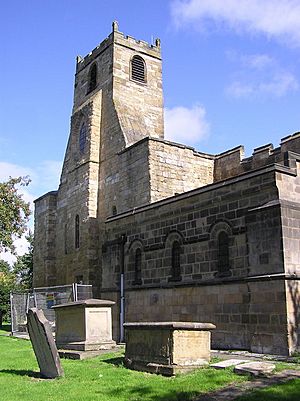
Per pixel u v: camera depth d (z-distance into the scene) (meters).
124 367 15.59
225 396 11.20
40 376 14.65
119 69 38.41
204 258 21.52
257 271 18.44
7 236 41.44
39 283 43.53
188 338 14.43
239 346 19.03
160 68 41.25
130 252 27.11
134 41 40.06
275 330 17.38
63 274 39.72
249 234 19.02
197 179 32.66
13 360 18.77
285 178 18.72
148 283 25.14
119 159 34.03
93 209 36.25
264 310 17.91
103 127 37.69
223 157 33.56
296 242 18.06
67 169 41.34
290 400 10.58
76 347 19.25
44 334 14.23
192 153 32.78
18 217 42.47
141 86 39.38
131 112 37.56
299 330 17.31
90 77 41.34
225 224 20.50
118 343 25.61
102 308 19.83
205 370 14.13
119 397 11.20
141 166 31.20
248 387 11.99
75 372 14.80
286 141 28.59
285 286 17.23
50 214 43.28
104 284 28.86
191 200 22.67
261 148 30.28
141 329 15.27
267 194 18.72
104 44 39.97
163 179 30.73
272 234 18.03
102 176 36.47
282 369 14.04
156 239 24.95
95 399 10.98
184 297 22.39
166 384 12.48
